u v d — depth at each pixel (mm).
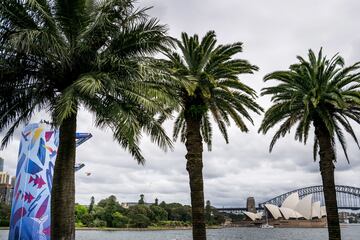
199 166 26172
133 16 17641
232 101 27594
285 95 29766
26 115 19109
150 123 18375
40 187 33719
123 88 17281
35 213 33219
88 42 17531
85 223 166375
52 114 18812
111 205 178125
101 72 17109
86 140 40938
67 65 17344
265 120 30531
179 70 25703
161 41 17953
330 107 29484
